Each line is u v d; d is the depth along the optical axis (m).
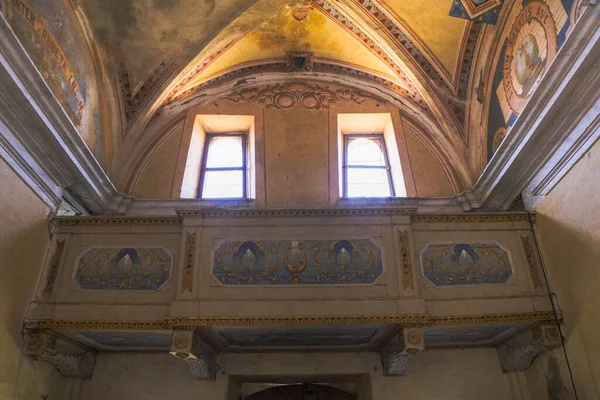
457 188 7.84
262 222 5.76
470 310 5.41
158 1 6.98
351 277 5.46
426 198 7.62
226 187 8.23
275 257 5.57
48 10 5.80
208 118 8.56
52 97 5.15
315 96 8.70
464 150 7.88
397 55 7.93
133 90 7.79
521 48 6.39
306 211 5.76
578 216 5.20
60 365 5.90
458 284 5.56
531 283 5.61
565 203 5.44
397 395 6.44
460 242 5.80
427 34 7.65
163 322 5.32
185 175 7.93
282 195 7.71
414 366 6.60
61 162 5.86
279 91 8.75
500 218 5.97
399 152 8.20
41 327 5.25
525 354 6.08
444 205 7.56
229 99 8.68
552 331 5.40
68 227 5.87
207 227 5.73
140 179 7.85
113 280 5.57
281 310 5.26
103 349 6.54
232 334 5.73
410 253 5.57
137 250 5.74
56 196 6.00
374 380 6.52
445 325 5.34
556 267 5.55
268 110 8.55
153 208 7.45
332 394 7.90
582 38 4.55
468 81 7.77
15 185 5.16
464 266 5.67
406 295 5.33
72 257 5.70
